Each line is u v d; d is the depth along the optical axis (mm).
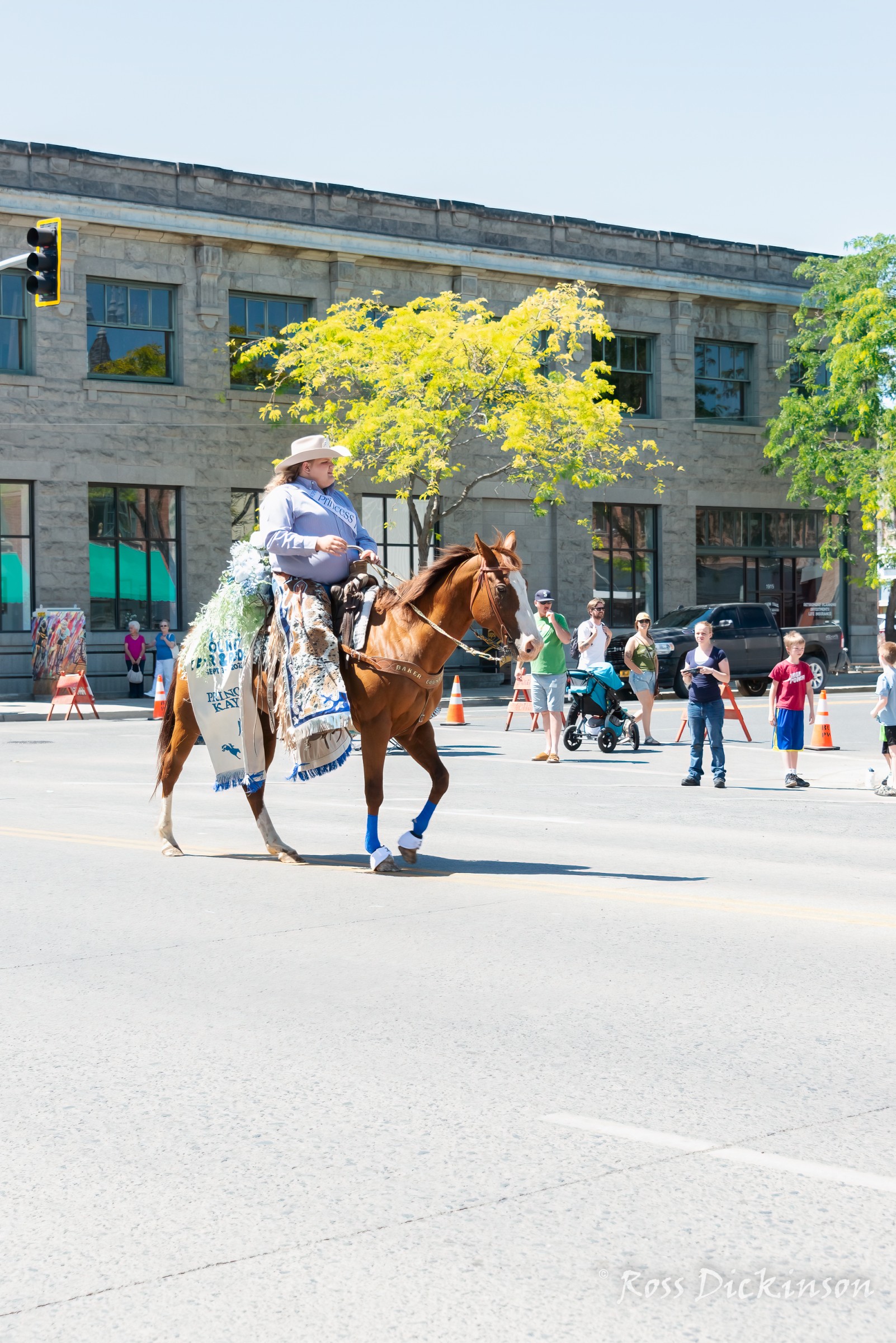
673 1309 3908
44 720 30562
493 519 41281
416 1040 6434
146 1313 3908
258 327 38031
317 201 38250
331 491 11117
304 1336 3775
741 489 45281
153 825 13719
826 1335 3781
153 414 36250
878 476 43219
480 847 12328
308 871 10977
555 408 35406
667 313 43969
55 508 35031
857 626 48188
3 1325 3848
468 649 10508
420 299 35969
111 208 35375
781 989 7305
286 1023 6723
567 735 22641
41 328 34812
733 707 24312
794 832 13523
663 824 14062
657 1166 4914
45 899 9812
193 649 11219
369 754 10695
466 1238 4348
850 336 42719
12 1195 4734
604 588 42969
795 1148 5086
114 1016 6887
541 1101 5602
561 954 8109
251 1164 4973
